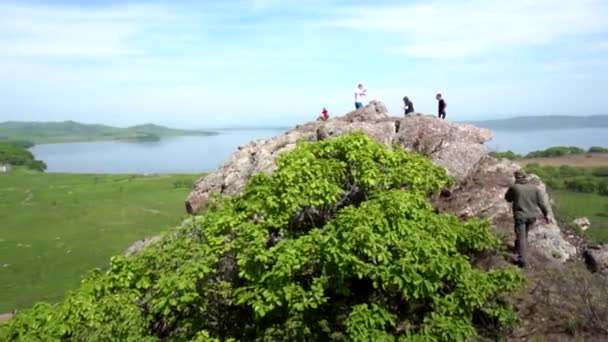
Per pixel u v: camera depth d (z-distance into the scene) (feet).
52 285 141.38
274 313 33.22
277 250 31.91
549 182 117.19
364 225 30.58
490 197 48.03
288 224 36.68
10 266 160.86
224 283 33.63
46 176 408.05
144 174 422.41
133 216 248.11
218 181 63.26
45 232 214.48
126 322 30.91
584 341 29.25
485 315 32.65
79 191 330.54
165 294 31.81
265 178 38.50
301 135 65.10
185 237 37.76
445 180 40.50
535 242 42.09
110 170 627.46
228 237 35.42
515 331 31.48
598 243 47.26
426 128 58.80
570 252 42.19
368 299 33.42
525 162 143.74
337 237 30.94
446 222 35.04
